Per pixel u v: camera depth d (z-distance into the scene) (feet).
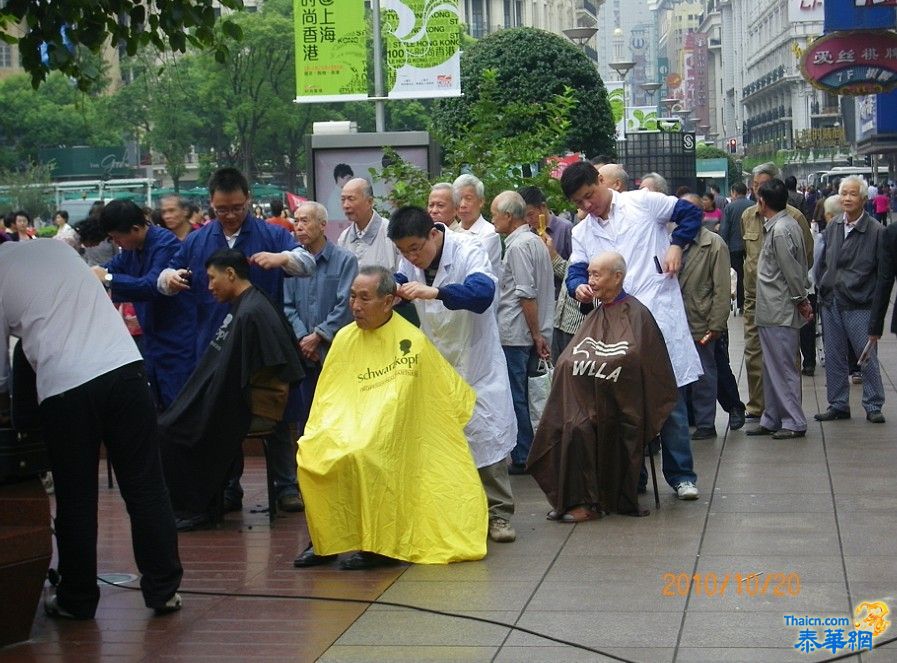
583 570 22.03
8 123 174.91
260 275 27.96
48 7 22.70
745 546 23.15
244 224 27.84
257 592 21.57
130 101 170.81
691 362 27.53
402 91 48.32
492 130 39.99
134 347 20.15
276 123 170.30
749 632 18.47
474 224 29.50
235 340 25.67
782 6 338.13
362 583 21.84
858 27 50.39
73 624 20.16
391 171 40.11
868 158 173.58
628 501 25.68
